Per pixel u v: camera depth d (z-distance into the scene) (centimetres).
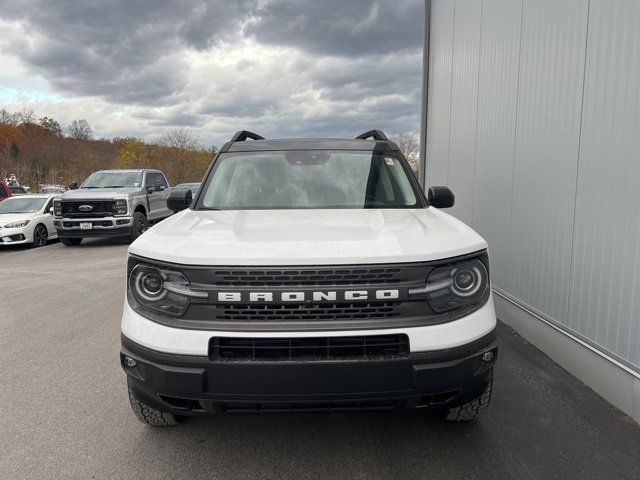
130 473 260
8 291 744
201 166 6488
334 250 233
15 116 9506
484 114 553
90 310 615
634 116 297
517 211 464
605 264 328
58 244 1382
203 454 276
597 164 335
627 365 307
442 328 229
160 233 271
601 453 267
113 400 349
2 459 275
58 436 299
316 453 274
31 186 6675
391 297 227
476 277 244
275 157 394
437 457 267
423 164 873
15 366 419
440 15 767
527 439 282
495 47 516
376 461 265
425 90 855
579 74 355
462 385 233
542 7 409
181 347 226
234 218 306
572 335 369
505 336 459
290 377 223
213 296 227
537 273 425
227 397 227
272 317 226
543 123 409
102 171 1455
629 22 299
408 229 268
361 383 224
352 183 367
